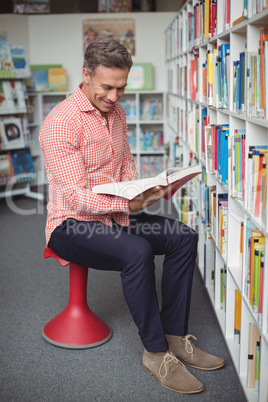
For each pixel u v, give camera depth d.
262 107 1.44
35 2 6.16
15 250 3.70
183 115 3.80
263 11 1.36
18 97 5.36
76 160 1.86
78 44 6.22
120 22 6.15
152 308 1.84
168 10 6.58
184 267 1.97
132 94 6.18
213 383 1.90
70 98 1.96
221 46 2.06
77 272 2.21
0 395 1.83
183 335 2.03
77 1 6.71
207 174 2.50
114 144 2.08
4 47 5.14
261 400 1.48
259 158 1.49
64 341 2.20
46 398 1.81
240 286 1.79
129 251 1.80
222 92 2.11
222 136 2.04
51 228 2.04
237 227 1.99
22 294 2.83
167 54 5.51
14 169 5.45
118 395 1.83
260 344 1.50
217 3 2.15
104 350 2.17
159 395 1.83
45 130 1.87
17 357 2.12
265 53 1.38
